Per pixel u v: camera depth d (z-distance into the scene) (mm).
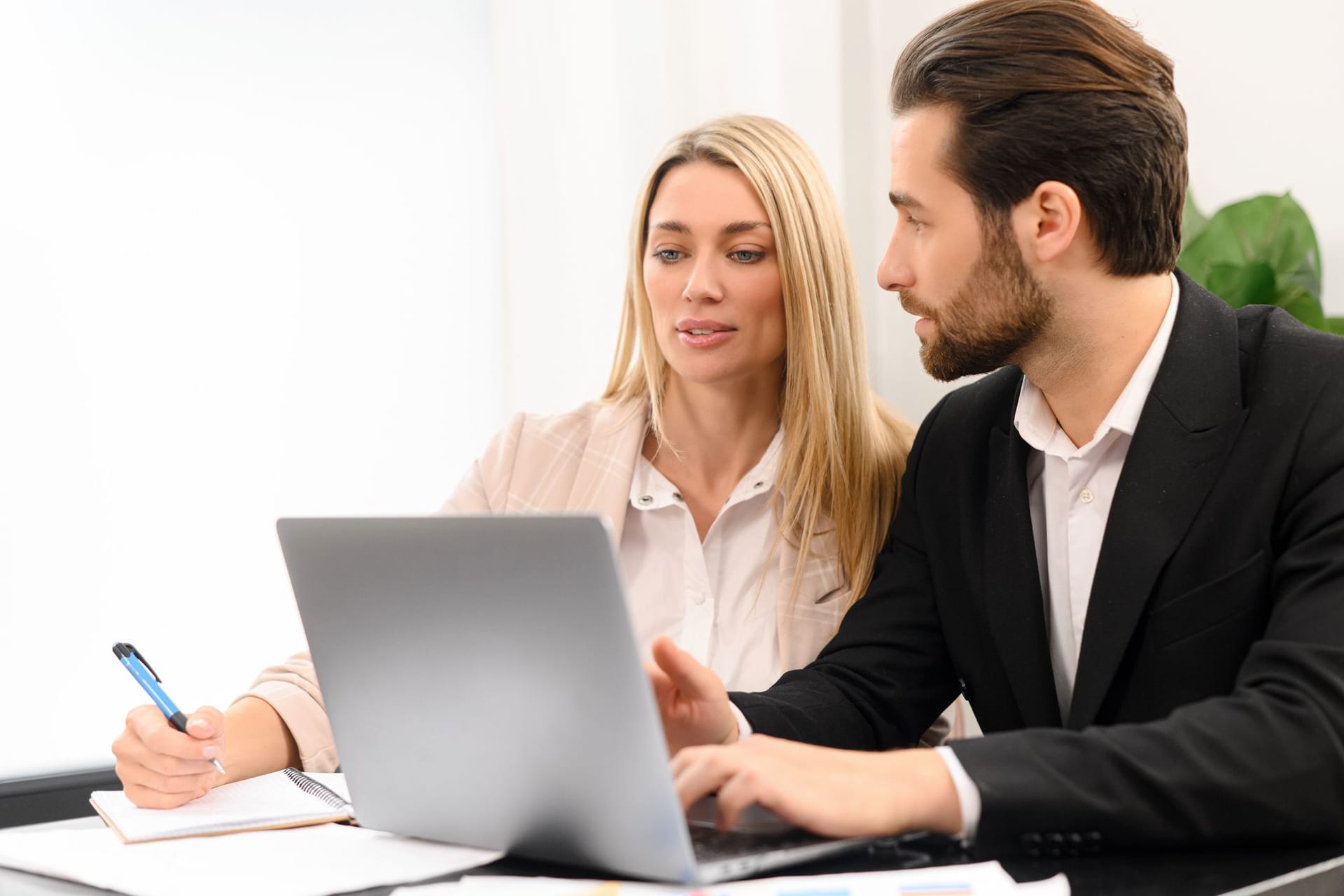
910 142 1633
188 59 3088
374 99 3367
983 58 1579
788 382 2211
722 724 1469
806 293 2164
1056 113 1537
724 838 1163
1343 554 1376
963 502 1803
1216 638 1505
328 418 3271
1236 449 1521
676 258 2182
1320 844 1208
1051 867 1144
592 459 2279
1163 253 1583
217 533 3086
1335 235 2789
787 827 1186
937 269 1628
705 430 2266
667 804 1049
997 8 1604
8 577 2805
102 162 2961
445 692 1197
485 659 1149
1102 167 1536
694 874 1055
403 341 3396
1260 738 1195
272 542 3160
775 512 2219
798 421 2189
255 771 1710
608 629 1046
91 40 2957
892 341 3672
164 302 3031
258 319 3168
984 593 1731
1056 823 1160
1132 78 1554
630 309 2406
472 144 3521
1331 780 1194
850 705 1786
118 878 1192
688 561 2205
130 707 2945
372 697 1278
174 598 3016
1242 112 2936
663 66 3539
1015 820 1156
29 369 2852
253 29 3182
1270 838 1191
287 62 3232
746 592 2205
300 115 3252
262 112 3189
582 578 1050
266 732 1736
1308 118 2830
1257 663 1300
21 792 2754
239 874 1190
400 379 3389
